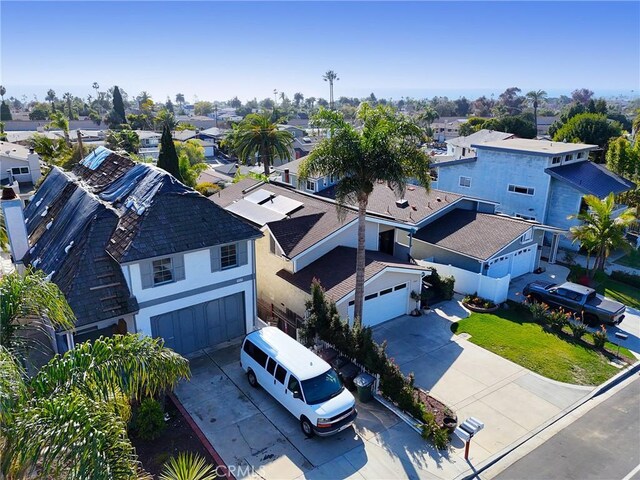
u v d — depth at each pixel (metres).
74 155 48.94
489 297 24.47
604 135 59.12
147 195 18.95
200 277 18.56
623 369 18.41
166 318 18.12
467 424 13.32
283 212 25.92
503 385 17.23
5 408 7.43
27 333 18.89
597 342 19.78
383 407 15.85
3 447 7.96
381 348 16.36
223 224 18.98
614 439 14.48
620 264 31.42
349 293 20.05
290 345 16.47
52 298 10.79
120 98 127.75
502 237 26.56
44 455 7.51
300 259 22.48
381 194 33.19
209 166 74.50
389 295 22.34
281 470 12.97
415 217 28.97
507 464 13.44
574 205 32.84
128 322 17.73
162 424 14.00
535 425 15.09
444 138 118.44
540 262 31.31
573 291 23.00
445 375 17.86
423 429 14.37
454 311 23.70
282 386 15.10
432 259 28.33
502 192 36.47
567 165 35.31
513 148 35.12
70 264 17.31
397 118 19.56
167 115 122.38
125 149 76.81
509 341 20.44
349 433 14.55
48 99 198.38
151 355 9.89
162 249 17.09
